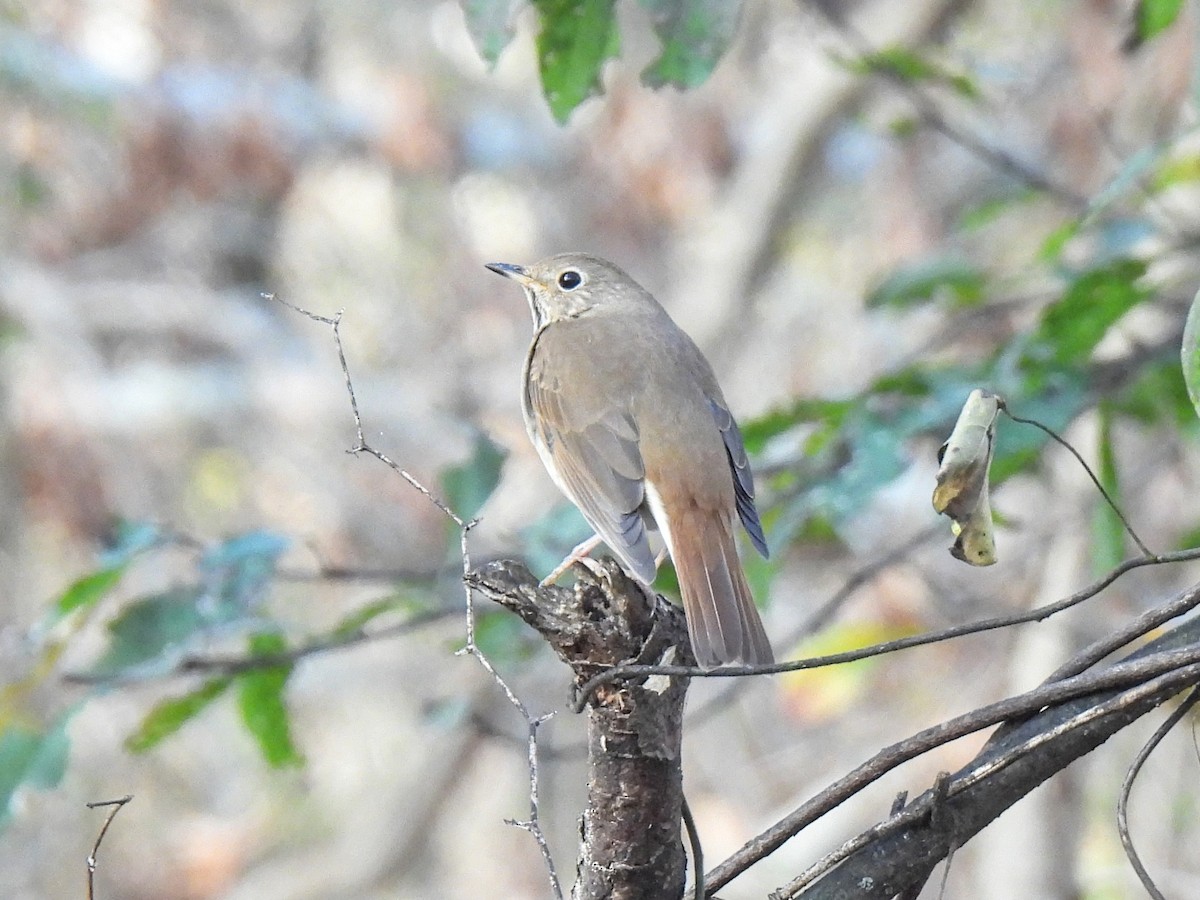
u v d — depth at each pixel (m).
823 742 15.69
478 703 14.80
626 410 7.30
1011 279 9.19
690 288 16.81
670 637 5.04
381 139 19.06
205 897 17.03
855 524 12.55
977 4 15.64
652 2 6.35
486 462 8.05
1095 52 11.72
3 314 18.42
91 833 17.06
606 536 7.02
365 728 18.36
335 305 20.02
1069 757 4.80
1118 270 7.70
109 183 17.98
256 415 18.98
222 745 18.16
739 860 4.97
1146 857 12.86
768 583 8.03
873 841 4.88
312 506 18.17
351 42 20.31
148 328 19.30
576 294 8.17
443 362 19.73
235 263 20.03
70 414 16.97
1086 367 7.89
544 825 16.88
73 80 17.66
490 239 20.17
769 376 17.72
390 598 7.90
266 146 17.86
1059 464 10.80
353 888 17.09
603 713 4.91
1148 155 7.31
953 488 4.91
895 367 9.74
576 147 19.64
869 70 9.41
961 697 13.80
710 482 7.07
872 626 11.66
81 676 7.48
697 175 17.50
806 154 16.05
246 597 7.67
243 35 19.53
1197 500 12.47
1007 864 11.09
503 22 6.47
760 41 18.22
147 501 18.52
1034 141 13.72
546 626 5.01
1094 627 11.04
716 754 16.20
